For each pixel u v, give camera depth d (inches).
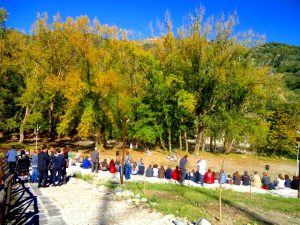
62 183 682.2
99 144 1720.0
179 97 1622.8
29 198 511.5
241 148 2272.4
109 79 1485.0
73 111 1528.1
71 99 1464.1
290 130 2075.5
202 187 787.4
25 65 1743.4
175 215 455.5
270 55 5994.1
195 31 1664.6
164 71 1718.8
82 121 1464.1
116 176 866.1
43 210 438.0
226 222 442.0
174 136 1824.6
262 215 518.6
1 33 1669.5
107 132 1598.2
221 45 1675.7
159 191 669.9
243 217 484.4
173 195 632.4
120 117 1584.6
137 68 1728.6
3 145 1545.3
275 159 2016.5
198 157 1705.2
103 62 1612.9
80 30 1565.0
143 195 595.2
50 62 1702.8
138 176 913.5
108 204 499.2
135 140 1776.6
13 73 1804.9
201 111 1760.6
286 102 2225.6
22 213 411.2
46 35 1705.2
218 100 1797.5
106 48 1685.5
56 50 1702.8
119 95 1582.2
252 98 1898.4
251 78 1803.6
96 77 1530.5
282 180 973.8
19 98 1616.6
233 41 1670.8
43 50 1697.8
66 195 554.9
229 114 1814.7
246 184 927.7
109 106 1556.3
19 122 1752.0
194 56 1675.7
